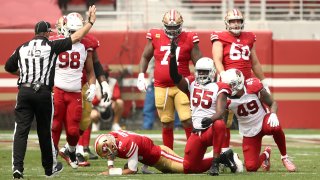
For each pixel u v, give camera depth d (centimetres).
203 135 2430
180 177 2325
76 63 2791
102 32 5072
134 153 2427
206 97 2427
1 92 5009
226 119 2730
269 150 2642
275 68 5153
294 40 5153
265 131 2570
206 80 2436
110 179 2295
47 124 2341
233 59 2858
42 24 2341
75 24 2805
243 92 2545
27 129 2317
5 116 5003
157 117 5081
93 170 2734
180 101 2870
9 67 2361
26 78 2306
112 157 2430
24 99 2300
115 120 4878
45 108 2317
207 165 2491
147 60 2973
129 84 5081
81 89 2841
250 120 2572
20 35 5047
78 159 2906
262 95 2566
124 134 2444
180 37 2889
